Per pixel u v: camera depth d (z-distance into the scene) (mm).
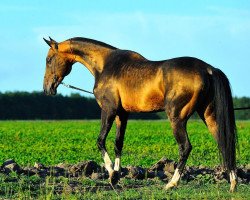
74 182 18094
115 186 17672
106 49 18766
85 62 19219
